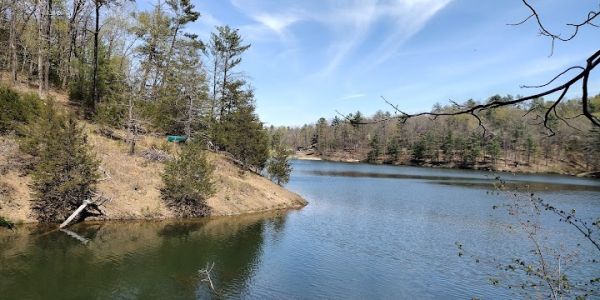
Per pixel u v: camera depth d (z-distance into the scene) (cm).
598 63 247
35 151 2478
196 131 4566
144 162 3431
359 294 1711
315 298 1641
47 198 2420
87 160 2525
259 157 4616
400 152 14588
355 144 16675
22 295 1477
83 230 2386
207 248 2247
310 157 16375
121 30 4697
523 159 11962
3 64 4603
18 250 1941
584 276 1922
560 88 270
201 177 3073
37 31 4244
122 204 2820
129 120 3519
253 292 1661
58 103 3891
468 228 3123
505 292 1764
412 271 2044
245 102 5291
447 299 1691
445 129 13600
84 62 4666
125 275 1745
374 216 3578
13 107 2838
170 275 1786
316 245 2473
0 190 2380
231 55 5372
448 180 7888
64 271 1733
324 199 4625
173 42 4853
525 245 2591
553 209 764
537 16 272
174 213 2984
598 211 4031
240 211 3403
